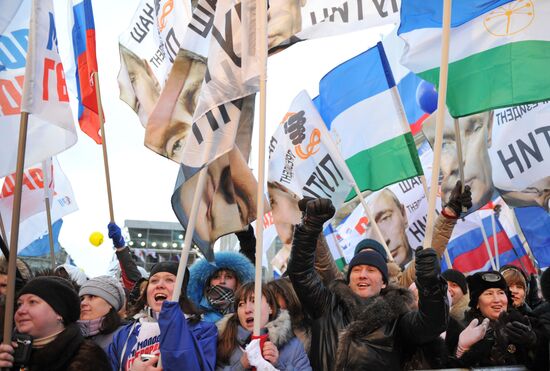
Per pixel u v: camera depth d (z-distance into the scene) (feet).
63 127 12.17
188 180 12.19
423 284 10.54
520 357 12.54
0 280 14.58
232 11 12.09
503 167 19.86
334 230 24.34
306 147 18.44
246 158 12.78
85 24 17.70
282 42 15.83
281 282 14.24
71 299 10.46
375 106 19.83
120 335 12.16
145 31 20.77
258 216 10.82
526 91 13.52
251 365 10.66
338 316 12.09
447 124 18.80
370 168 19.75
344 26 16.34
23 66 14.76
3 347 9.87
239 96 11.77
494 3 14.20
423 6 14.64
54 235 25.49
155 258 60.54
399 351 11.44
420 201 23.30
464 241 26.78
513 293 17.16
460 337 11.91
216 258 15.25
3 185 21.11
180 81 12.87
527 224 23.36
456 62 14.23
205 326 11.69
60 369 9.88
